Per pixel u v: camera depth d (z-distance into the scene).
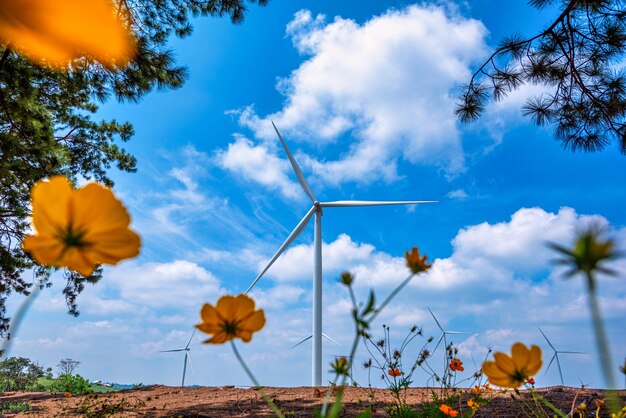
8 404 7.22
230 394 7.38
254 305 1.15
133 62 8.95
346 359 1.10
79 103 11.84
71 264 0.75
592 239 0.66
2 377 15.59
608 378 0.67
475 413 4.18
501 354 1.38
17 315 0.86
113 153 13.49
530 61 8.45
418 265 1.07
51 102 11.56
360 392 6.50
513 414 4.11
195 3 9.92
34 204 0.73
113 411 5.98
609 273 0.66
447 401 4.19
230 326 1.14
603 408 3.75
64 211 0.73
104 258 0.75
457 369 4.04
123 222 0.75
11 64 8.36
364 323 1.04
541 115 8.81
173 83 9.79
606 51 8.02
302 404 5.86
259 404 6.05
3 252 10.95
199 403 6.48
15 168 9.02
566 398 4.72
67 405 7.04
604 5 7.48
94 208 0.74
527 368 1.37
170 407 6.22
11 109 8.83
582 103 8.55
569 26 7.98
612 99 8.13
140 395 7.97
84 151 13.17
